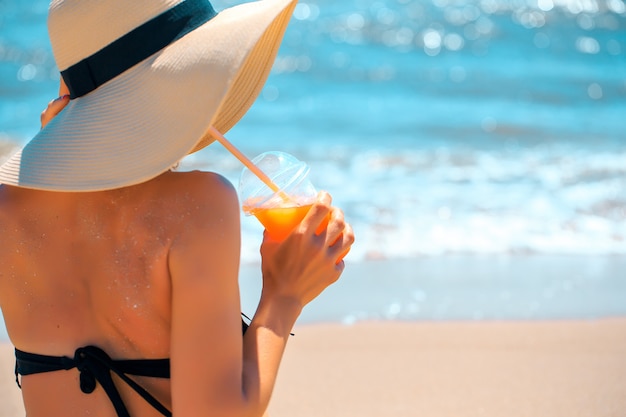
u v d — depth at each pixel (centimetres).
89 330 265
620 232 991
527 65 2322
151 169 243
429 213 1039
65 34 257
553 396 568
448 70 2202
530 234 976
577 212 1059
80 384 264
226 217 253
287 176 300
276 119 1627
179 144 242
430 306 752
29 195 271
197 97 242
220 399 245
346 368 619
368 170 1258
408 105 1819
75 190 247
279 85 1950
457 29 2572
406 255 905
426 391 579
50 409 272
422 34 2497
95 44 254
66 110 263
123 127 249
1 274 271
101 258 259
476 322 714
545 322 714
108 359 262
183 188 255
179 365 247
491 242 949
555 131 1611
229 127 304
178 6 254
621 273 851
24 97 1797
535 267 870
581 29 2700
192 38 251
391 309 745
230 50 243
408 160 1330
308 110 1722
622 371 612
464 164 1312
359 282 816
